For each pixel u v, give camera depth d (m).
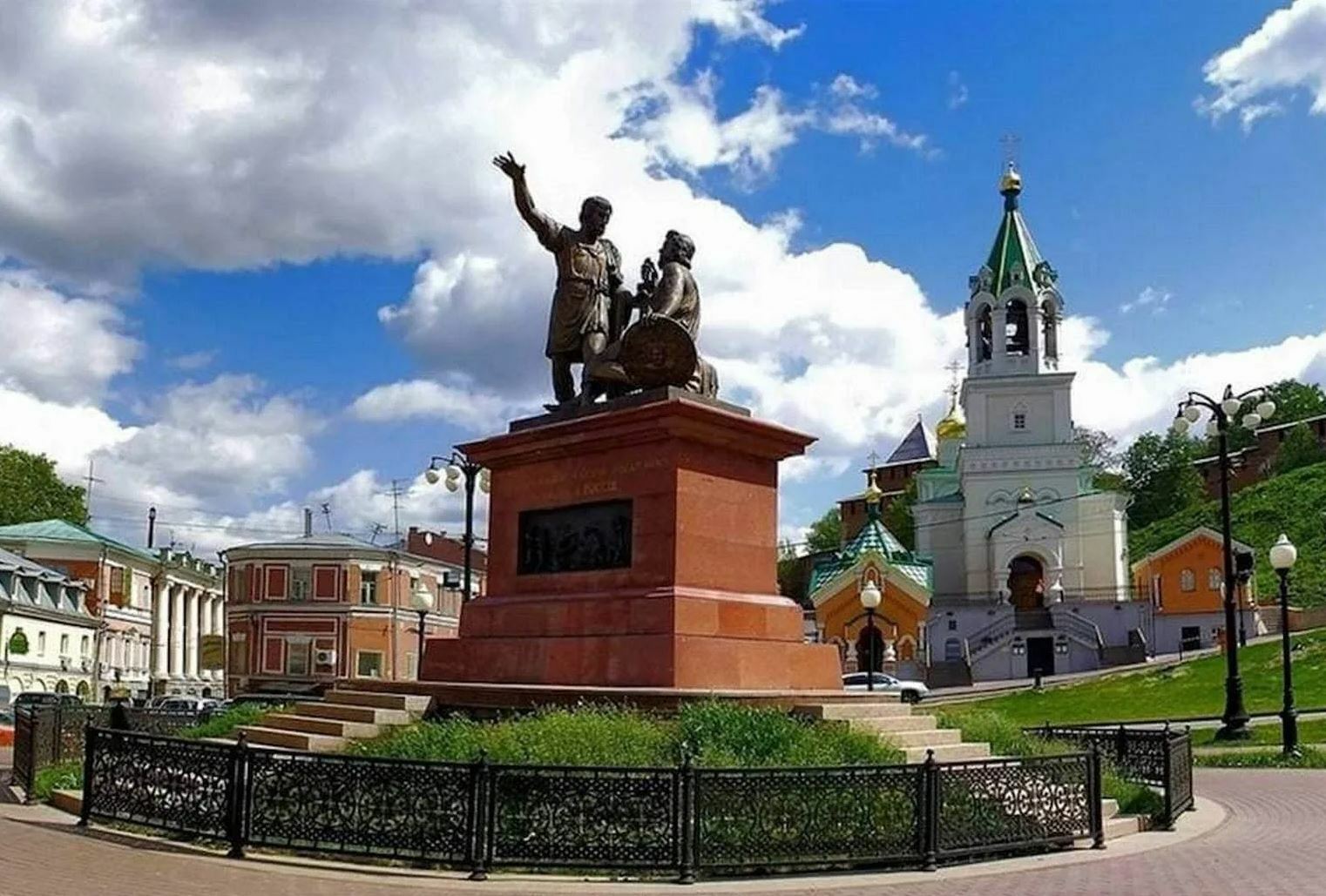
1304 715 34.53
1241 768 24.39
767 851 10.21
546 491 17.00
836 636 70.75
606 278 18.44
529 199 18.09
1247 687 41.44
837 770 10.55
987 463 78.88
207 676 90.81
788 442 16.66
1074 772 12.33
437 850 10.09
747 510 16.34
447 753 12.30
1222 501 29.64
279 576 67.88
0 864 10.26
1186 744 16.11
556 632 16.16
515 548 17.27
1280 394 124.69
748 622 15.77
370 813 10.36
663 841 9.98
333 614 67.44
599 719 12.88
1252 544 86.56
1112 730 20.02
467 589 28.33
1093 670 66.88
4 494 81.44
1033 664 70.44
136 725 22.27
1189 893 9.79
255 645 67.56
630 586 15.68
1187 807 15.87
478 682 16.72
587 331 18.03
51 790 15.36
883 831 10.63
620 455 16.17
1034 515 76.94
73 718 19.23
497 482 17.78
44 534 71.00
